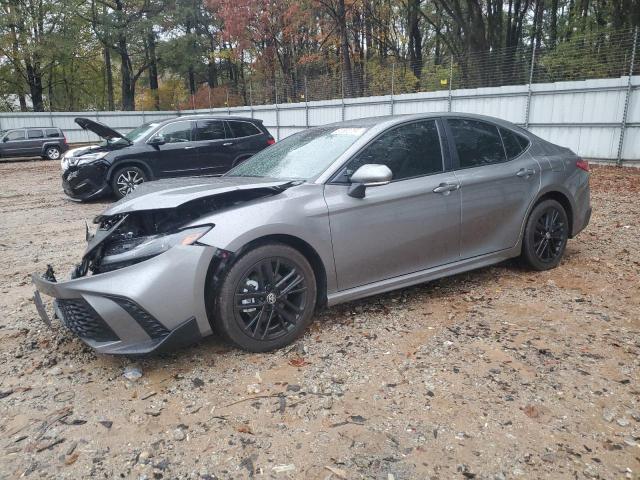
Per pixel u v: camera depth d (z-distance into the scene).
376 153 3.82
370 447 2.38
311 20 33.97
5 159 25.31
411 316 3.87
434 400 2.73
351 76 25.41
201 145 10.83
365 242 3.63
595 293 4.24
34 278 3.21
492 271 4.88
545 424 2.50
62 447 2.45
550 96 15.35
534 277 4.68
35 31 37.59
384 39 35.06
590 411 2.60
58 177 16.08
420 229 3.88
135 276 2.94
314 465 2.27
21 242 6.95
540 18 30.67
